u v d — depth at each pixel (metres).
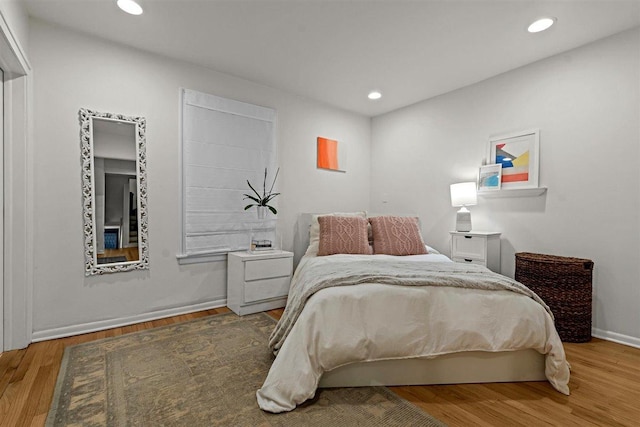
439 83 3.41
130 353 2.11
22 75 2.14
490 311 1.76
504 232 3.12
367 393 1.68
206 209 3.06
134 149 2.68
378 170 4.49
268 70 3.13
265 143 3.47
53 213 2.35
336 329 1.66
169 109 2.87
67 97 2.40
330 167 4.10
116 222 2.61
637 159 2.33
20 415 1.47
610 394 1.69
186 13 2.25
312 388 1.57
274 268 3.11
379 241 3.13
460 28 2.40
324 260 2.71
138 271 2.72
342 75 3.24
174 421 1.44
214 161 3.11
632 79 2.35
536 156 2.85
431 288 1.81
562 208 2.71
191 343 2.29
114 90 2.60
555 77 2.77
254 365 1.96
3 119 2.08
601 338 2.48
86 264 2.47
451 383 1.79
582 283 2.39
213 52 2.79
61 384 1.73
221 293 3.20
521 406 1.59
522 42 2.58
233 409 1.53
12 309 2.14
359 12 2.23
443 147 3.70
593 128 2.54
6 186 2.11
